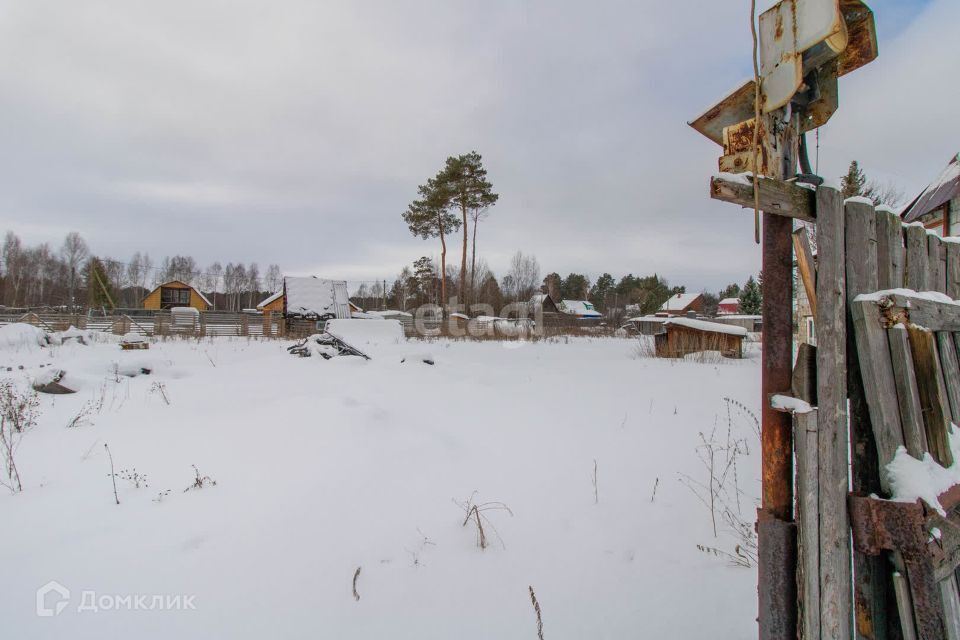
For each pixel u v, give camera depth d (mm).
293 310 25109
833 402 1328
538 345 17547
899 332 1379
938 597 1201
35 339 12664
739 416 5508
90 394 6109
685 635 1871
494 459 3881
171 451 3775
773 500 1359
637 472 3639
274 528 2574
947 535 1272
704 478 3512
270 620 1907
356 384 7379
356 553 2408
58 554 2311
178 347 14016
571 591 2160
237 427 4387
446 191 27109
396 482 3252
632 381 8336
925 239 1764
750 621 1935
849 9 1379
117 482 3180
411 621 1944
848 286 1410
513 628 1915
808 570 1254
